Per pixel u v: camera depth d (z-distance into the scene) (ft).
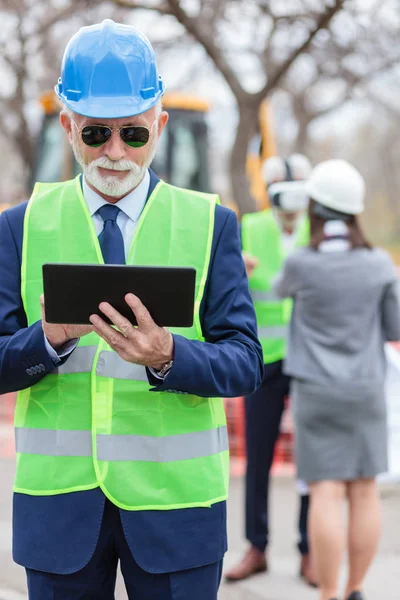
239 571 21.61
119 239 11.14
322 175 18.49
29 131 61.36
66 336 10.41
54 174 55.88
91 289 9.80
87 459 10.78
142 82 10.87
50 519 10.73
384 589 20.84
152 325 9.92
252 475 21.76
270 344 21.80
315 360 18.17
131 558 10.77
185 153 54.39
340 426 18.11
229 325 11.09
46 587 10.80
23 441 11.05
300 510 21.50
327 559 18.07
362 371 18.11
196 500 10.88
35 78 62.75
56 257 11.07
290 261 18.48
